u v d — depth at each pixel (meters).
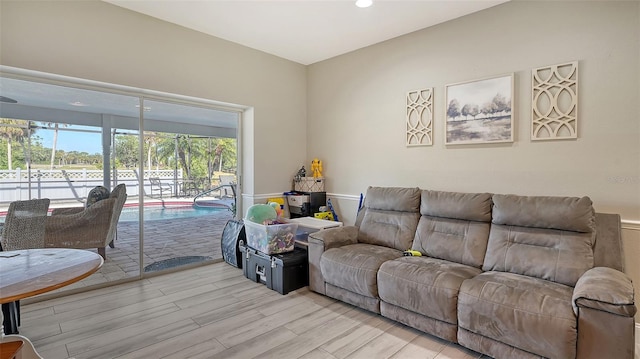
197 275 3.62
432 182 3.48
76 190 3.16
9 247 2.42
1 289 1.33
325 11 3.19
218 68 3.88
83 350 2.13
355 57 4.20
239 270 3.80
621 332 1.60
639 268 2.37
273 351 2.13
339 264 2.78
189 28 3.62
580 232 2.27
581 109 2.58
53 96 3.04
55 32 2.83
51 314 2.63
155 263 3.66
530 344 1.82
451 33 3.31
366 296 2.64
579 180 2.60
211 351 2.13
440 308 2.17
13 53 2.65
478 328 2.01
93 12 3.02
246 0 3.01
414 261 2.58
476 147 3.15
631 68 2.38
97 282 3.22
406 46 3.68
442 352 2.13
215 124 4.19
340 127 4.40
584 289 1.75
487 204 2.75
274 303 2.88
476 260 2.60
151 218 3.63
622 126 2.42
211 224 4.18
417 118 3.57
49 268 1.59
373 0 2.96
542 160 2.77
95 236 3.21
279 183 4.57
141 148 3.54
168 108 3.77
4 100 2.82
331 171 4.53
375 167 4.00
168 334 2.34
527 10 2.83
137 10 3.23
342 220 4.39
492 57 3.04
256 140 4.30
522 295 1.92
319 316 2.63
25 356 1.63
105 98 3.31
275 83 4.46
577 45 2.59
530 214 2.44
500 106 2.98
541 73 2.76
